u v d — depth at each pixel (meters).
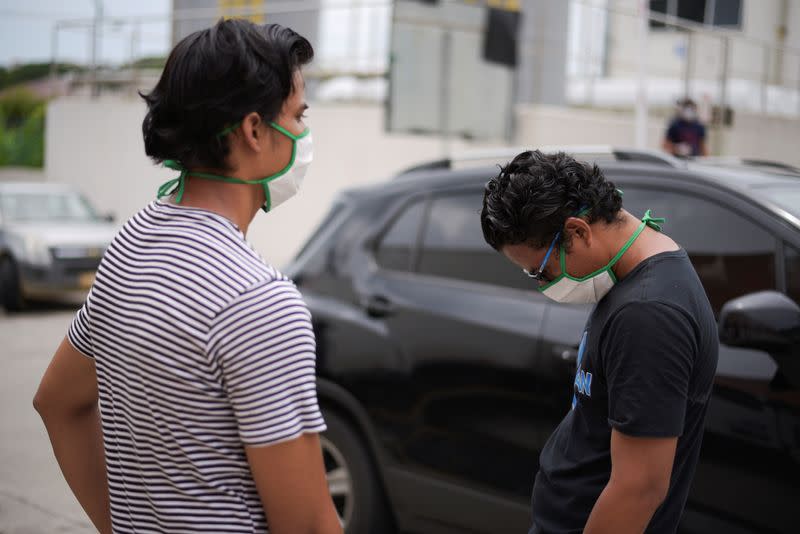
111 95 17.34
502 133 12.88
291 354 1.50
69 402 1.83
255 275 1.53
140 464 1.59
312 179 13.93
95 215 13.34
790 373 2.80
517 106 13.26
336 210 4.37
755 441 2.85
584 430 1.97
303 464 1.52
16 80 23.48
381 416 3.85
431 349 3.72
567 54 14.29
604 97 14.65
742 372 2.91
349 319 4.01
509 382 3.47
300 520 1.54
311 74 14.54
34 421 6.78
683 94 14.12
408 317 3.83
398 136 13.16
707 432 2.93
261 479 1.51
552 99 14.25
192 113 1.54
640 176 3.51
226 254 1.54
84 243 11.86
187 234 1.56
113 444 1.66
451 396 3.64
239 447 1.55
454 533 3.64
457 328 3.67
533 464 3.38
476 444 3.55
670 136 12.30
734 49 17.98
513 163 1.94
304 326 1.53
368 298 4.00
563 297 1.96
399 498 3.81
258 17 14.66
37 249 11.65
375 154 13.37
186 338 1.50
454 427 3.62
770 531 2.80
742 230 3.18
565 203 1.85
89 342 1.71
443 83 12.36
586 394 1.93
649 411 1.73
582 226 1.84
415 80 12.17
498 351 3.52
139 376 1.54
